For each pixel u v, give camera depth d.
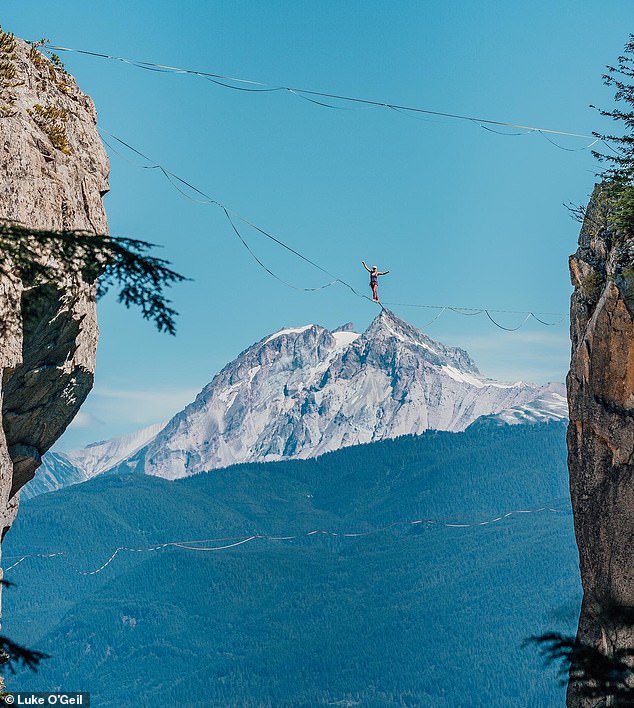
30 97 49.66
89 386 50.31
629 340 56.78
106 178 53.69
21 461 49.16
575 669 27.98
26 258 28.03
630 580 55.75
